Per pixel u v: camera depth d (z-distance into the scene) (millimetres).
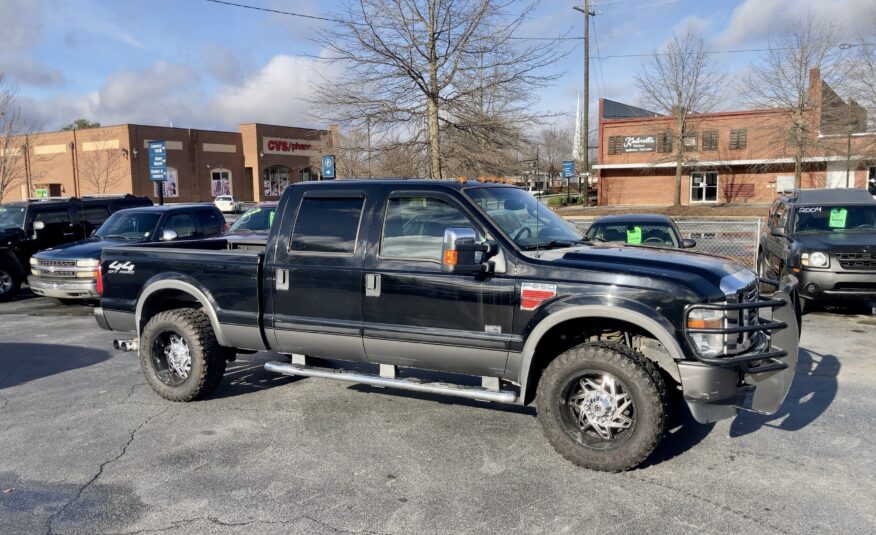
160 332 6039
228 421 5543
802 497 4043
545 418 4543
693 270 4383
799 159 34656
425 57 15016
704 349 4203
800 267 9375
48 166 54531
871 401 5824
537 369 4809
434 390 4984
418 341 4973
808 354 7500
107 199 14773
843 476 4328
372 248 5164
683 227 14617
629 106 50438
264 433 5250
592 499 4055
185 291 5965
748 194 40531
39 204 13469
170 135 53250
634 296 4266
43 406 6027
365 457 4750
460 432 5215
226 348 6133
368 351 5223
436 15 14711
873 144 28266
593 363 4348
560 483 4285
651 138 42562
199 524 3814
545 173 55375
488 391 4812
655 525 3736
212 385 6008
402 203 5145
